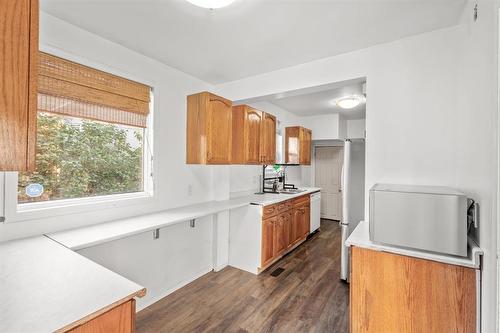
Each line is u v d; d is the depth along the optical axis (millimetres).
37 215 1674
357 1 1550
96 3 1581
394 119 2027
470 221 1441
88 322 854
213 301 2369
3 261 1251
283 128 4863
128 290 984
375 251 1581
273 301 2371
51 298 917
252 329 1967
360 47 2160
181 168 2766
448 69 1827
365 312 1604
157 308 2256
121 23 1819
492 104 1123
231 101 2947
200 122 2664
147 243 2328
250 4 1581
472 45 1475
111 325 924
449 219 1376
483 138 1275
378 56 2109
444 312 1390
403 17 1717
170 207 2631
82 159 2012
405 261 1495
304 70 2520
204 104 2631
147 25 1845
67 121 1914
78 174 1987
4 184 1547
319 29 1877
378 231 1571
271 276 2920
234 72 2775
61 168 1887
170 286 2547
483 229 1279
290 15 1699
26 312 828
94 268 1179
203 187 3080
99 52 2008
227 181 3289
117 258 2088
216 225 3059
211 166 3211
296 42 2082
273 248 3229
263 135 3381
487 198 1211
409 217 1480
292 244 3773
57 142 1861
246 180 3893
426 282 1437
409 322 1479
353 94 3797
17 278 1071
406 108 1981
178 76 2717
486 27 1216
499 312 1057
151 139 2471
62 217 1800
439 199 1402
